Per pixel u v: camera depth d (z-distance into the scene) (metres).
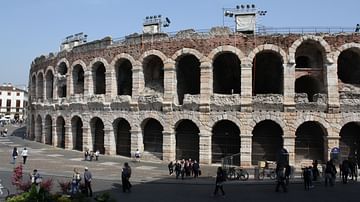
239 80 56.56
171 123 52.00
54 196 19.47
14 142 76.94
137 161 52.62
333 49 47.78
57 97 69.25
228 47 49.72
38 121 78.38
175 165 43.12
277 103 47.88
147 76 56.53
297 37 48.25
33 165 47.38
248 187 35.84
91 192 30.77
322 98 47.44
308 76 49.66
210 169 46.56
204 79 50.44
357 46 47.44
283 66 48.28
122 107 56.28
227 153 51.41
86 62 61.72
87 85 61.31
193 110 50.72
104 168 46.44
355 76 52.53
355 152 49.44
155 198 30.39
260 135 50.69
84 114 61.34
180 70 56.31
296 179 40.53
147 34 54.84
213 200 29.86
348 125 49.75
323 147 49.12
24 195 19.38
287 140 47.50
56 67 69.19
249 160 48.31
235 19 53.81
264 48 48.78
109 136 57.84
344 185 36.97
